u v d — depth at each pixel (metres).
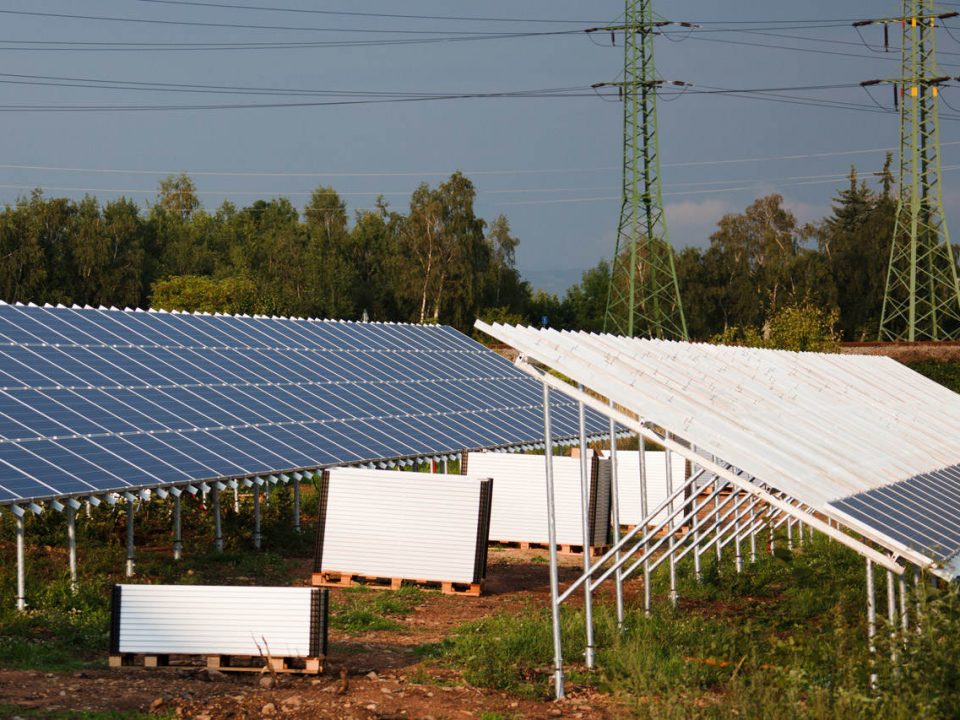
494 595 21.53
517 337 14.98
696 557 21.73
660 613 17.50
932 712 10.99
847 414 19.80
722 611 19.11
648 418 14.23
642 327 78.31
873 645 12.77
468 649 15.45
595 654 14.83
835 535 13.34
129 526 20.80
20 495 17.62
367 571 21.95
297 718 12.05
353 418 30.19
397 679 14.01
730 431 14.78
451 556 21.58
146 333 29.31
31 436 20.25
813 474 14.22
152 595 14.05
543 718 12.43
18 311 26.59
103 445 21.34
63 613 17.02
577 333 16.27
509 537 27.17
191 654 14.01
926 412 23.62
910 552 12.59
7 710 11.53
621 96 69.06
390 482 22.03
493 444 33.41
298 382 31.09
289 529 26.81
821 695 11.74
